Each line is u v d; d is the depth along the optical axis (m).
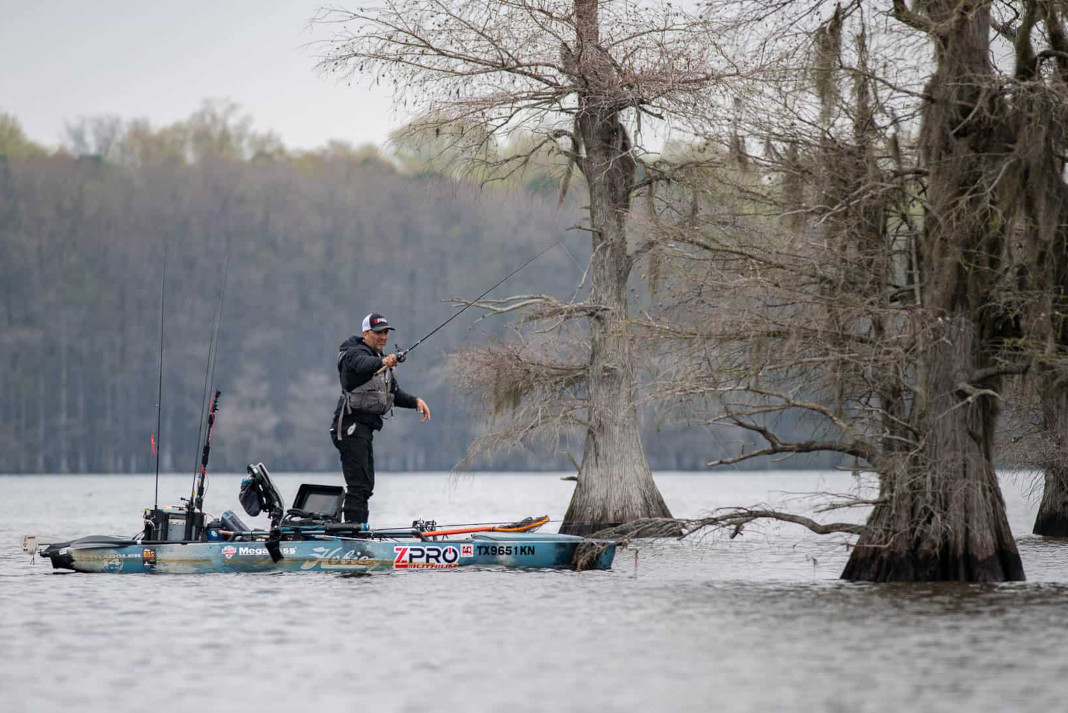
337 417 65.06
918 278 61.81
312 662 39.97
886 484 59.03
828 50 61.91
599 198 97.44
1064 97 54.50
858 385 61.88
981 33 57.75
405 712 33.59
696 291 66.44
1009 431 88.25
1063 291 58.19
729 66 81.50
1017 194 55.38
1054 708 33.78
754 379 63.91
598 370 95.44
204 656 40.97
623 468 94.31
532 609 50.84
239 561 62.47
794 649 41.88
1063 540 92.75
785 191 64.12
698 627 46.28
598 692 35.72
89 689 36.34
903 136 63.44
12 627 46.38
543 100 95.88
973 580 57.59
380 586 57.69
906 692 35.59
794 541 88.94
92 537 63.72
